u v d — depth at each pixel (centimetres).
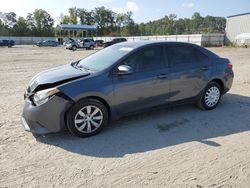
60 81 441
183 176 341
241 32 5156
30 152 401
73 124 442
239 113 589
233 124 523
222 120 544
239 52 3122
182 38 5459
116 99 470
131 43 547
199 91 578
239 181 332
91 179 333
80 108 443
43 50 3641
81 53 2950
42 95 428
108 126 505
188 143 436
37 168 357
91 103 450
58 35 7656
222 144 434
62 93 426
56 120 432
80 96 435
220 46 5012
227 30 5416
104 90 454
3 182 326
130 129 492
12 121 527
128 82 477
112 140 445
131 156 392
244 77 1076
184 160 381
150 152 405
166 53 533
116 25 11631
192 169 357
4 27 9238
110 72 465
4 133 467
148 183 326
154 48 521
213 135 470
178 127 504
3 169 354
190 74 553
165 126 507
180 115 568
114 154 398
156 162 375
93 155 394
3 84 918
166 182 328
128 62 485
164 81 518
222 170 355
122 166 364
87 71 478
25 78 1056
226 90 628
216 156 393
